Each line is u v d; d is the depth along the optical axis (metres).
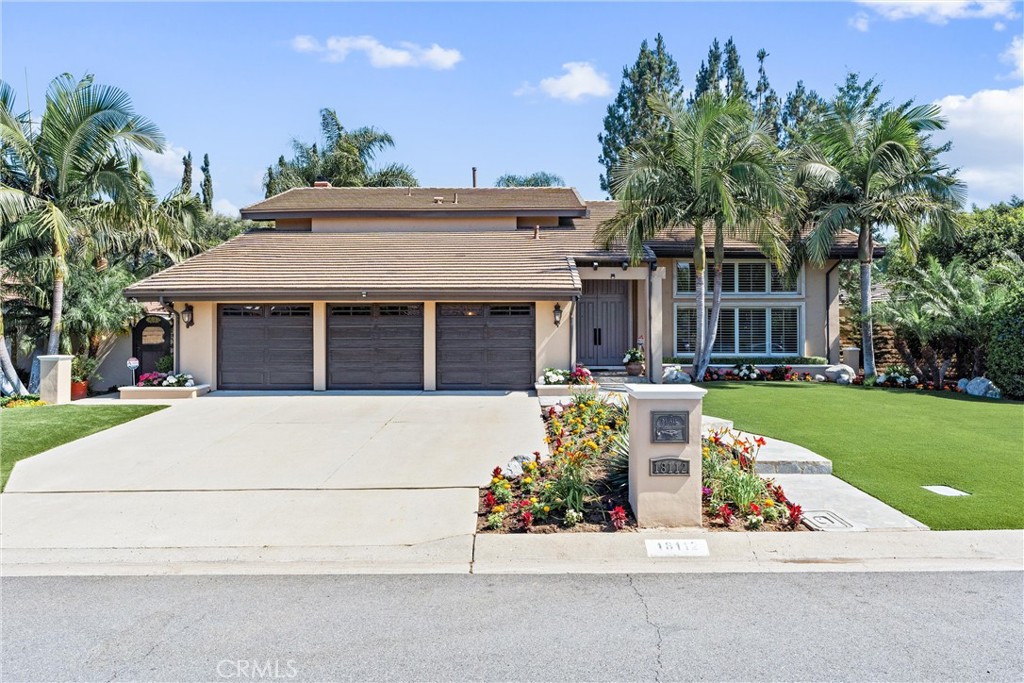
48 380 14.13
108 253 20.86
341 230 19.67
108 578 5.25
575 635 4.20
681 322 19.56
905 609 4.53
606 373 17.08
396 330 15.58
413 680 3.67
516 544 5.78
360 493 7.32
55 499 7.21
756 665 3.79
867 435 10.15
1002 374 14.48
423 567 5.46
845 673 3.69
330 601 4.77
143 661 3.91
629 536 5.84
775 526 6.07
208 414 12.34
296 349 15.59
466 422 11.39
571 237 18.94
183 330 15.57
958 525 6.05
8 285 16.52
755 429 10.64
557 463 7.50
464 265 16.27
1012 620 4.35
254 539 6.03
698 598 4.77
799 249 18.48
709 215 16.55
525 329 15.52
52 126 15.46
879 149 16.98
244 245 18.11
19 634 4.27
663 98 16.47
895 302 17.70
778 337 19.67
